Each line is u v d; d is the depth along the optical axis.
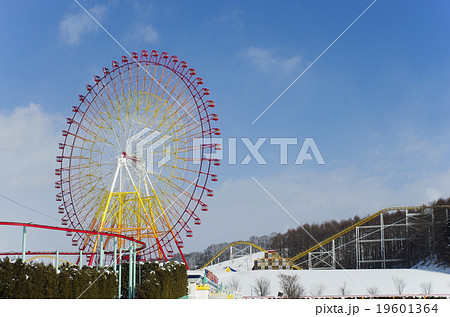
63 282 64.31
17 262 58.31
